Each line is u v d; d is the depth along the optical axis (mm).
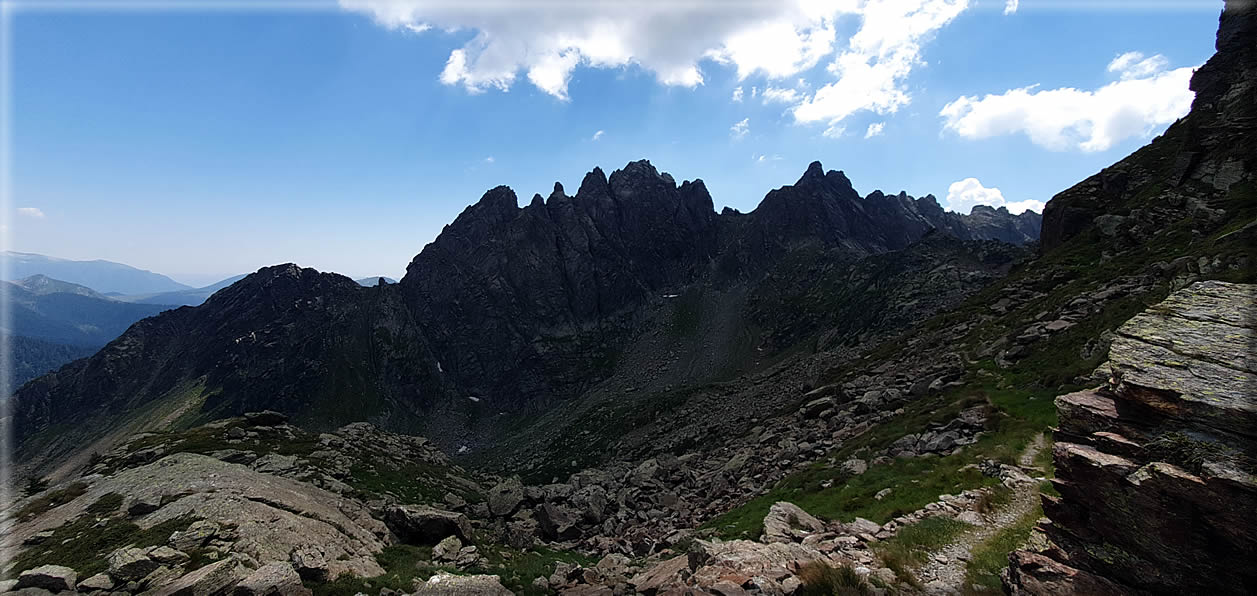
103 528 29062
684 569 23969
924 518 26141
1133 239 84312
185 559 24625
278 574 23000
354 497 49844
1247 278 33531
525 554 40188
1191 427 13266
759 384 167125
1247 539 11352
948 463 35438
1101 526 14531
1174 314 17016
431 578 26547
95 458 58812
